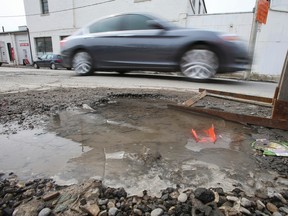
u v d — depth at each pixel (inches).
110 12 544.4
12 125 74.7
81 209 35.5
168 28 172.6
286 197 39.2
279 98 72.7
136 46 180.4
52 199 38.0
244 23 382.9
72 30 612.4
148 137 65.7
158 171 46.9
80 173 46.2
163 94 127.1
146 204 37.0
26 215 34.7
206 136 67.2
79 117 83.7
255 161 52.1
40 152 55.9
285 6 359.3
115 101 110.3
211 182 43.1
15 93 124.0
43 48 695.1
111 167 48.4
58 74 237.1
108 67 198.5
